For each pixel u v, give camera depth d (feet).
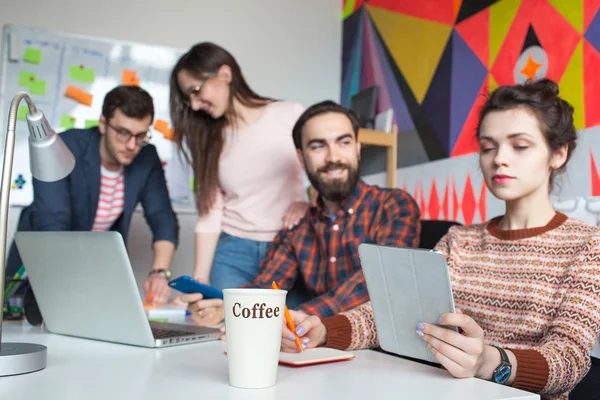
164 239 6.81
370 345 3.34
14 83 9.42
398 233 4.64
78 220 6.31
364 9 10.39
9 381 2.21
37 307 4.01
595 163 5.98
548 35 6.61
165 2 10.25
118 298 3.08
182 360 2.69
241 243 6.16
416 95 8.87
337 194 4.89
